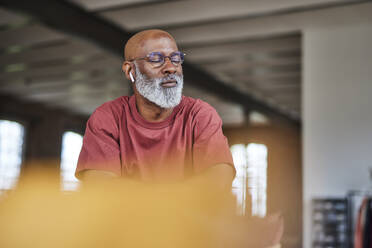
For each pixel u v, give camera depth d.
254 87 8.93
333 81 5.44
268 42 6.24
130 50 0.89
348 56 5.41
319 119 5.44
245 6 5.11
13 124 11.20
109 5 5.09
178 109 0.99
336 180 5.28
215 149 0.93
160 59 0.85
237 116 12.89
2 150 10.88
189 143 0.98
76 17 5.07
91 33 5.25
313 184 5.35
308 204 5.32
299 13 5.34
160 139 0.97
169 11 5.38
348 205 4.95
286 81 8.36
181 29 5.96
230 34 5.89
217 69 7.57
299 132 13.85
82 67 8.05
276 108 11.17
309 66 5.54
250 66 7.30
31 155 11.49
